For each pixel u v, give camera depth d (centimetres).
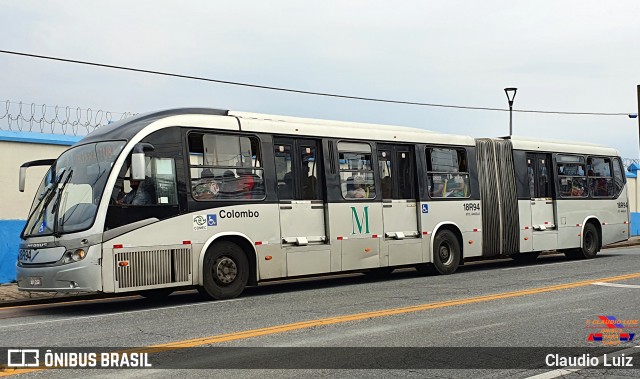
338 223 1394
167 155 1176
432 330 861
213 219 1213
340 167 1419
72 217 1113
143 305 1202
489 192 1728
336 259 1387
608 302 1080
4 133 1730
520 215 1795
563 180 1931
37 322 1009
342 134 1433
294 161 1352
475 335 829
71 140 1861
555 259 2052
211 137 1238
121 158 1126
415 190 1564
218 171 1238
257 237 1270
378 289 1315
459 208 1645
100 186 1113
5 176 1725
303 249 1334
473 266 1883
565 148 1955
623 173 2153
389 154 1527
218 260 1221
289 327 891
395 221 1509
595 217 2011
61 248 1098
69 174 1176
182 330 892
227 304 1148
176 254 1165
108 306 1212
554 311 999
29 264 1136
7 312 1173
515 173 1803
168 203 1163
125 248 1105
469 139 1705
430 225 1575
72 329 929
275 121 1338
